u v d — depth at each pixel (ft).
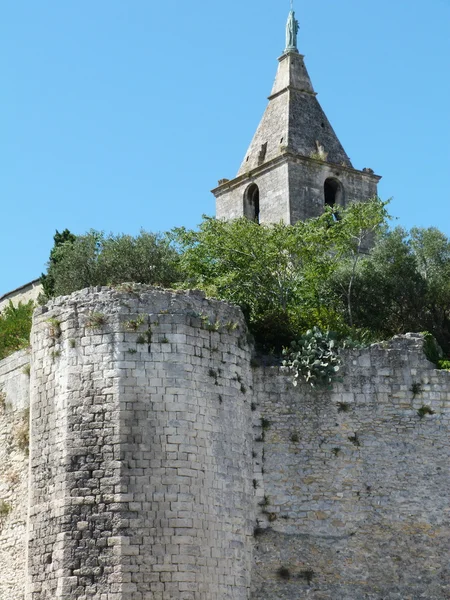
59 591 128.88
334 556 138.51
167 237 206.59
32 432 138.00
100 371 133.59
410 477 142.41
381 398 144.46
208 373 136.15
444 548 140.67
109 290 136.67
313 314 170.91
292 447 141.38
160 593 126.72
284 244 182.29
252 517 137.59
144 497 129.08
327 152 244.01
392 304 193.06
